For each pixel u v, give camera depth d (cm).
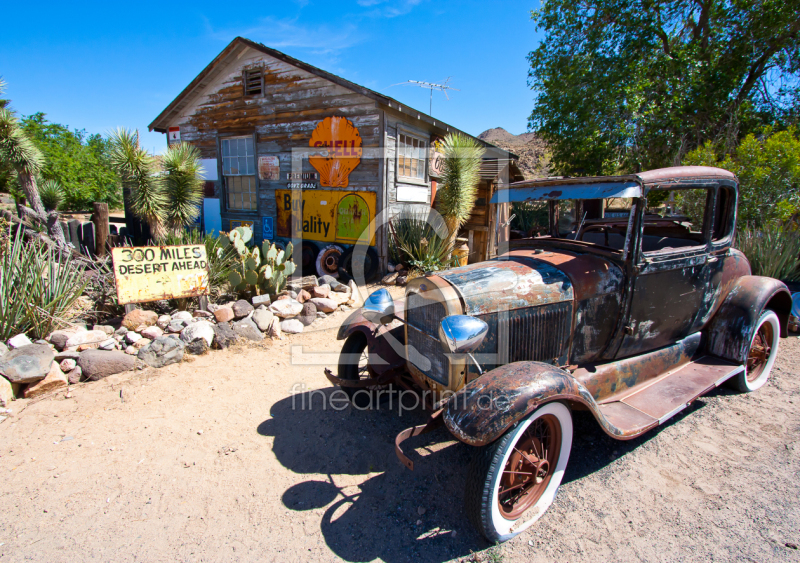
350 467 291
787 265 589
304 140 894
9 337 413
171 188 655
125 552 219
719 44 1294
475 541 228
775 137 710
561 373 231
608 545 222
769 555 212
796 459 289
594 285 287
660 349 342
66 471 280
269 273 576
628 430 252
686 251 317
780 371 427
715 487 264
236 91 968
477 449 217
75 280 491
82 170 2302
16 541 224
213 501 257
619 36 1308
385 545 225
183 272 509
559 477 249
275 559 216
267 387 404
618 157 1270
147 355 431
